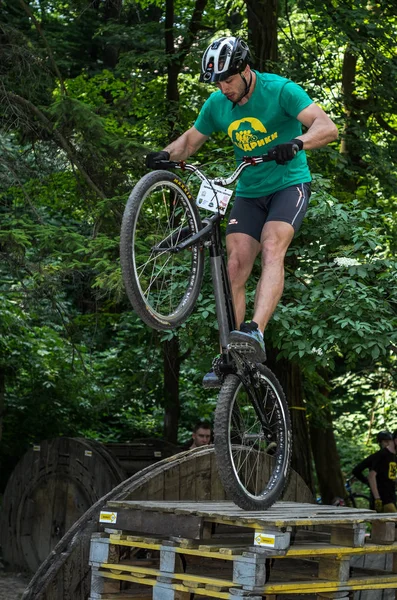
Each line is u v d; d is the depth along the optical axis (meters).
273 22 12.59
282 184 5.21
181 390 17.03
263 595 5.43
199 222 5.07
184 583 5.38
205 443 10.75
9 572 10.64
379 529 6.07
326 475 16.47
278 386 5.39
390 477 13.09
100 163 10.77
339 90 13.58
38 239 10.47
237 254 5.21
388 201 13.54
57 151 11.06
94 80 14.38
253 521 5.13
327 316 9.06
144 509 5.72
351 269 8.83
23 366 14.80
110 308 14.19
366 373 14.55
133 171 10.94
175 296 8.87
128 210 4.63
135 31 15.04
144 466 11.78
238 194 5.38
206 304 9.12
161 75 14.95
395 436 13.09
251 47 12.45
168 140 13.09
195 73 13.96
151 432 17.36
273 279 4.88
